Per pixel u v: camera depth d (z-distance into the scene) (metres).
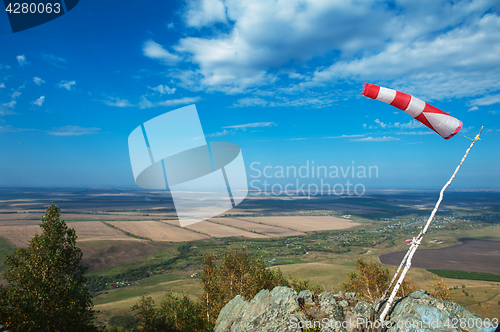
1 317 15.59
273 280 33.25
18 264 18.69
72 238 20.19
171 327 36.62
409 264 11.47
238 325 15.09
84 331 18.67
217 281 30.38
